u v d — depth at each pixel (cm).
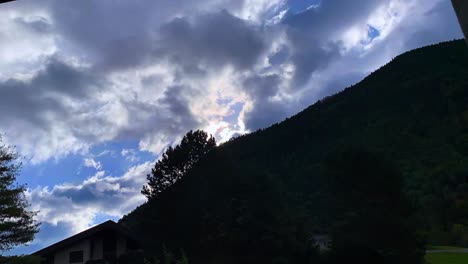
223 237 2992
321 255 2775
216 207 3272
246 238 2898
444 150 8125
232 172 3428
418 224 2603
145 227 3912
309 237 3058
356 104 12275
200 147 4147
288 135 11306
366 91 12875
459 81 10388
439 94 10344
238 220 2972
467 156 7638
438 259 3120
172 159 4072
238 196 3166
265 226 2917
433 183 7050
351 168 2730
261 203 3050
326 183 2978
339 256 2600
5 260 2328
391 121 10100
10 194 2461
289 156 8962
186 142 4159
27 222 2488
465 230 5362
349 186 2733
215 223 3144
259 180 3231
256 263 2878
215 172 3531
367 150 2808
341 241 2658
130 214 5000
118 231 3209
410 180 7362
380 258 2517
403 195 2630
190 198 3612
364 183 2666
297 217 3169
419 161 7944
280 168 7931
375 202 2647
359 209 2673
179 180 3856
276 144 10294
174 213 3741
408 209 2616
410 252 2505
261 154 9312
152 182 4094
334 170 2823
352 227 2648
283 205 3148
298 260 2884
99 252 3250
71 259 3170
